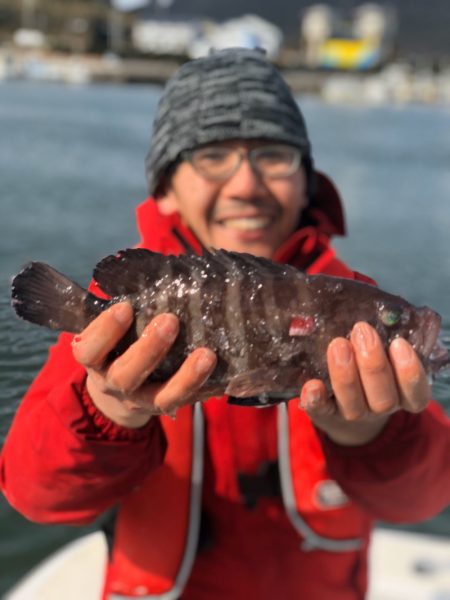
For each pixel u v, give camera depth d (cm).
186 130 58
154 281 40
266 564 54
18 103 816
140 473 48
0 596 75
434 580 78
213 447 54
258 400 40
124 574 54
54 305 39
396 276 174
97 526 86
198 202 58
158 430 48
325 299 40
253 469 54
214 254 40
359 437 46
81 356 37
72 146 444
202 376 37
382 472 47
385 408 38
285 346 39
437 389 45
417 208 306
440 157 510
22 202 254
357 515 55
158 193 64
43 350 53
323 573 54
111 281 40
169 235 61
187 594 54
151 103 1021
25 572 78
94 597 70
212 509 54
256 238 58
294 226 61
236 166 58
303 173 62
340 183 364
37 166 355
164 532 53
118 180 334
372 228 254
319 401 38
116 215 243
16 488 48
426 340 40
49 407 44
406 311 40
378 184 368
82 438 43
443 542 86
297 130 60
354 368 37
